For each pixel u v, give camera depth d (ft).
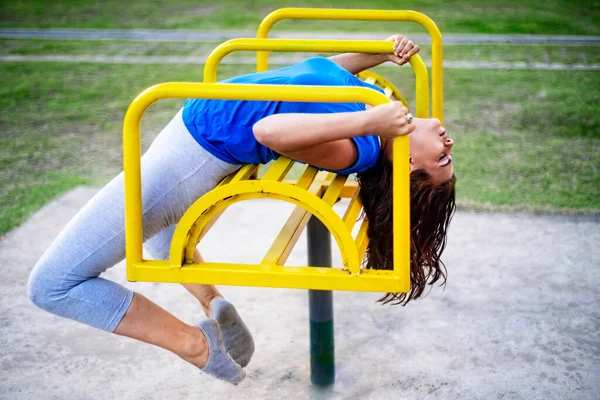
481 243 13.01
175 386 9.51
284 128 5.87
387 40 8.21
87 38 28.73
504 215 14.01
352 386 9.43
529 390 9.21
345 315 11.09
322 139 5.82
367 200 7.18
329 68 7.37
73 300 6.70
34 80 23.22
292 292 11.89
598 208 14.19
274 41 8.13
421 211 6.95
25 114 20.13
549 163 16.58
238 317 8.11
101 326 6.82
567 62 25.52
